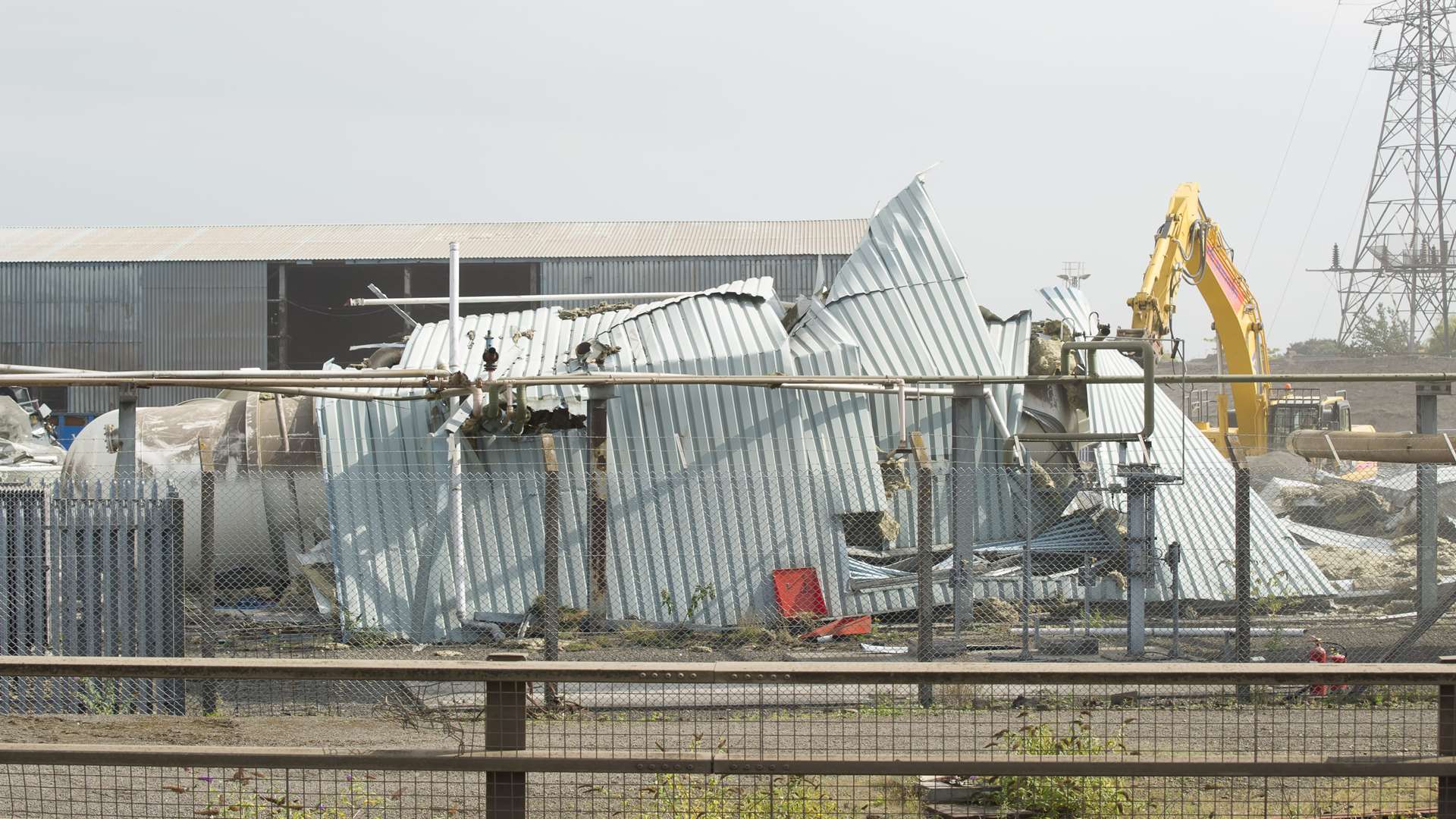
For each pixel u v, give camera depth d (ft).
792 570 55.01
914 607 55.31
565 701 38.14
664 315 58.44
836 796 29.09
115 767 29.73
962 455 58.54
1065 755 28.14
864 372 59.21
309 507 59.31
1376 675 23.65
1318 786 30.14
